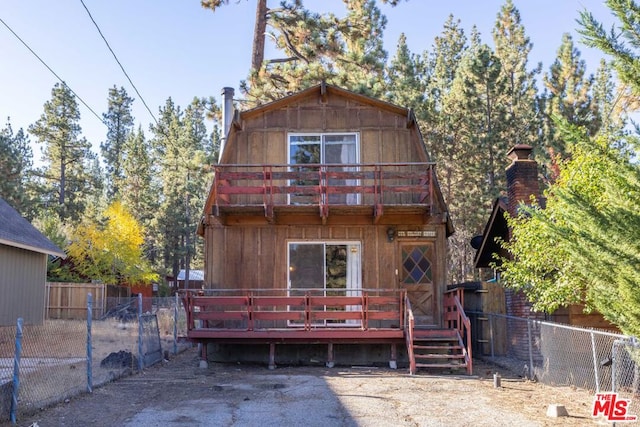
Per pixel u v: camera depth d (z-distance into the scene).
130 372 12.26
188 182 59.91
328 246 15.45
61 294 28.06
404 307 13.88
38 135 58.75
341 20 24.30
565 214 5.72
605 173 5.86
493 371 13.18
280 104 16.17
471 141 34.09
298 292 15.21
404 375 12.48
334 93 16.25
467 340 12.88
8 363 12.33
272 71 24.34
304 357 14.54
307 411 8.62
